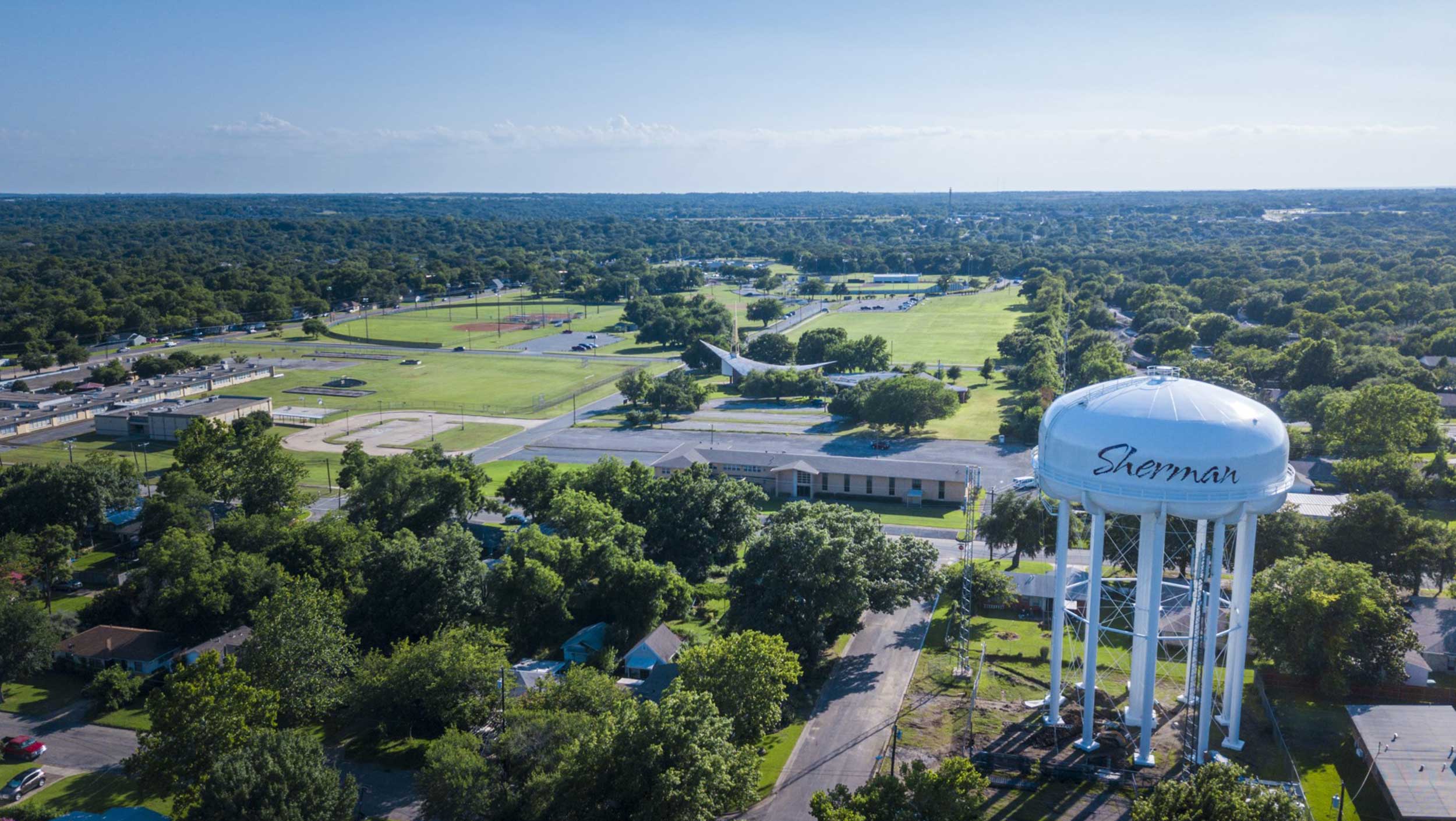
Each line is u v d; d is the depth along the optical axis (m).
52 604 108.56
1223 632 77.69
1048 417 74.75
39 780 73.94
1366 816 67.44
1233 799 55.47
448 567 98.94
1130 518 107.88
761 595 91.00
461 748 65.56
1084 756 74.69
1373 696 83.75
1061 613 77.38
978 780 57.75
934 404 179.50
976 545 124.94
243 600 97.94
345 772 75.88
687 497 116.81
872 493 147.38
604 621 101.19
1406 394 150.38
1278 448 67.88
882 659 94.19
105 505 129.88
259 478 130.25
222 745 66.06
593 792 62.06
